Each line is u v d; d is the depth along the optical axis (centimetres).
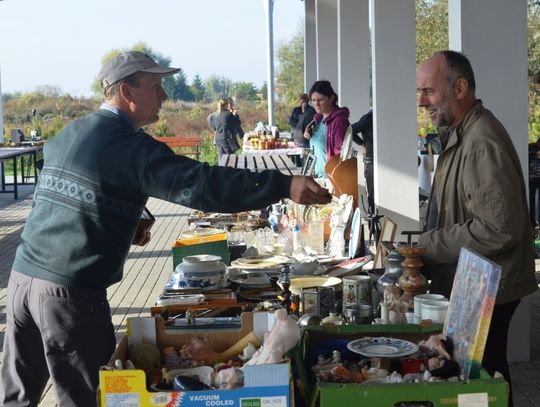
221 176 306
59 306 318
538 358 576
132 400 228
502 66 544
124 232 321
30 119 4150
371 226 646
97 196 315
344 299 361
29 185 2002
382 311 327
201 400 226
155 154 313
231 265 482
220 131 2064
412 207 752
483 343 237
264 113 4091
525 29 541
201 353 274
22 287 326
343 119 839
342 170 621
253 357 256
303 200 305
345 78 1188
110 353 328
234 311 357
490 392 221
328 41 1513
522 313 566
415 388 221
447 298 344
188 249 471
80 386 323
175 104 4462
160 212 1520
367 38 1181
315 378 248
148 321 283
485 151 341
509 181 337
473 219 344
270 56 2317
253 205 306
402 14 735
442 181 365
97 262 318
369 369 253
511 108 545
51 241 320
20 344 336
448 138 375
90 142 320
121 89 329
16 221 1400
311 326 285
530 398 504
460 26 542
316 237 530
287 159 1353
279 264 482
